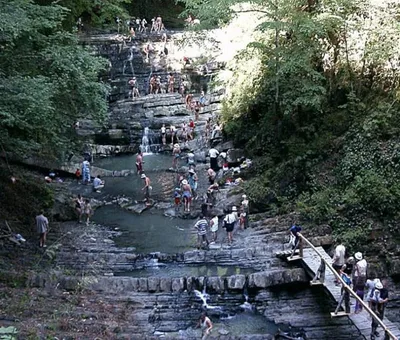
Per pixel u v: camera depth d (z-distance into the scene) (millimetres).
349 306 14328
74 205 23312
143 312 15406
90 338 13320
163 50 37312
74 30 21859
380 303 14094
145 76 36531
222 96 31828
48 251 17391
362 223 18469
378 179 18672
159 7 48469
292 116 23734
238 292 16203
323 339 14625
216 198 23484
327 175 20984
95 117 19688
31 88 15461
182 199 23734
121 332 14180
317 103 21594
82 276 16625
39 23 16828
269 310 15820
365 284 14969
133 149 31156
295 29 21688
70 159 26500
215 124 29656
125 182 26906
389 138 19750
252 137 26344
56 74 17891
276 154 24297
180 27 46781
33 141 18984
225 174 25594
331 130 22422
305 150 22344
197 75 35781
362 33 22234
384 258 17609
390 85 21266
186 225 22125
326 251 18438
